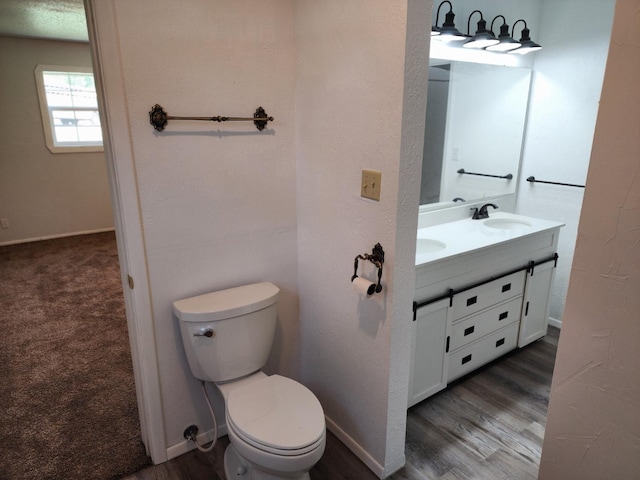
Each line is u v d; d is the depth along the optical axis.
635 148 0.64
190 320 1.67
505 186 3.04
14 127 4.89
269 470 1.46
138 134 1.55
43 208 5.23
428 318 2.07
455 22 2.42
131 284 1.67
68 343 2.89
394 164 1.45
